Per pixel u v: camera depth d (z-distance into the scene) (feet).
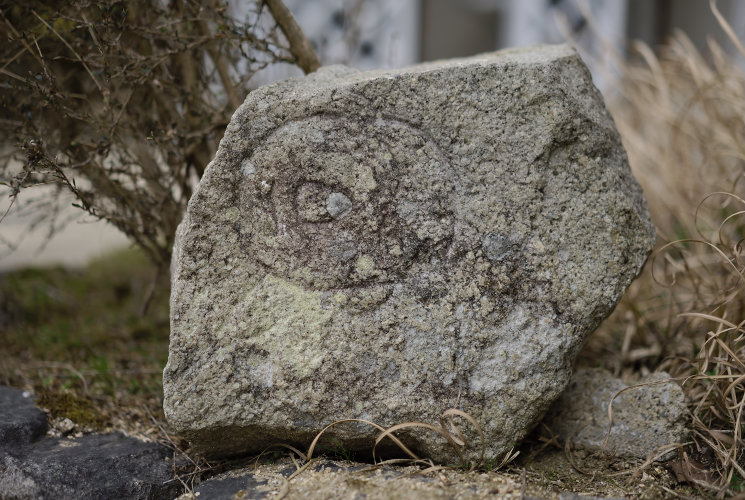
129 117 5.09
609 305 4.28
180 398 4.19
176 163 5.11
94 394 4.94
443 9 8.64
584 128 4.33
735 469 4.29
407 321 4.23
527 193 4.27
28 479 4.27
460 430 4.21
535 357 4.22
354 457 4.37
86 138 5.28
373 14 7.97
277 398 4.21
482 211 4.26
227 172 4.23
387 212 4.25
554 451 4.45
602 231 4.30
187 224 4.25
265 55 5.09
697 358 4.64
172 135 4.87
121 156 5.05
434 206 4.26
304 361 4.21
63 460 4.35
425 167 4.26
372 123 4.26
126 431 4.65
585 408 4.52
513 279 4.25
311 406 4.21
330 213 4.25
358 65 7.71
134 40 5.06
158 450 4.49
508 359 4.22
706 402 4.54
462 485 4.14
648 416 4.44
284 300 4.24
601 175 4.33
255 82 5.40
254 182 4.24
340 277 4.24
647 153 5.98
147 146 5.12
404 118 4.26
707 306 4.89
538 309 4.25
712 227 5.34
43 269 6.72
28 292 6.13
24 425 4.50
